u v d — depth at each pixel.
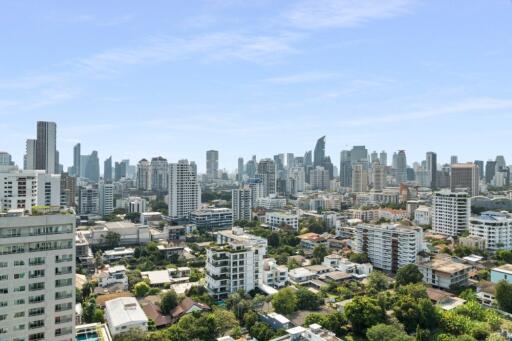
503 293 141.50
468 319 126.50
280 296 142.00
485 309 137.25
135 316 127.88
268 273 180.25
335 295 168.12
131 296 159.38
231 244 174.25
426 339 116.94
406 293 149.00
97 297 159.25
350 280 187.88
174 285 178.88
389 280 185.62
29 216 92.06
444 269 175.88
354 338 124.50
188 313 135.38
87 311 139.62
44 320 93.25
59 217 94.56
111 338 117.19
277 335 119.75
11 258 89.94
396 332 112.44
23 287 91.25
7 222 89.69
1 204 190.38
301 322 133.38
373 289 159.75
